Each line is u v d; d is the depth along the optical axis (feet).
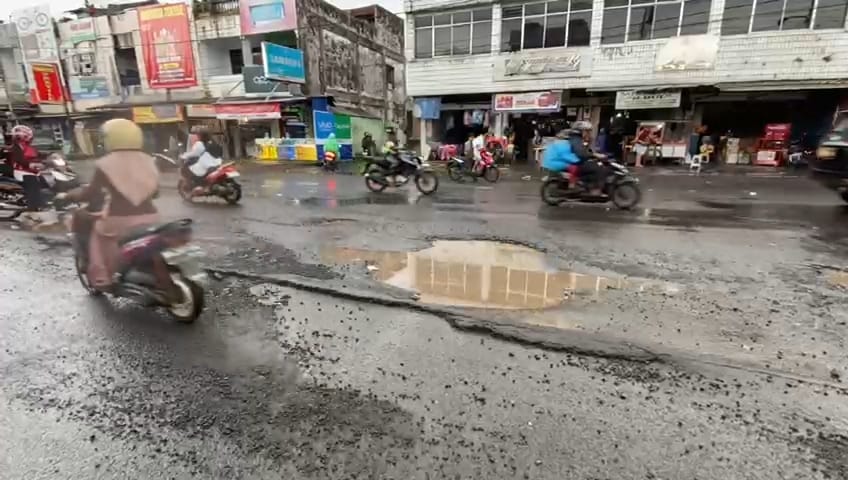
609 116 57.16
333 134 60.75
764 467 6.45
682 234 19.83
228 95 68.85
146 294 11.61
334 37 67.97
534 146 58.95
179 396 8.41
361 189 36.81
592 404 7.90
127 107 71.77
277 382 8.76
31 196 24.64
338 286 13.61
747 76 46.98
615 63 51.60
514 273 14.79
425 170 33.78
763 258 16.24
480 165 41.83
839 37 43.55
